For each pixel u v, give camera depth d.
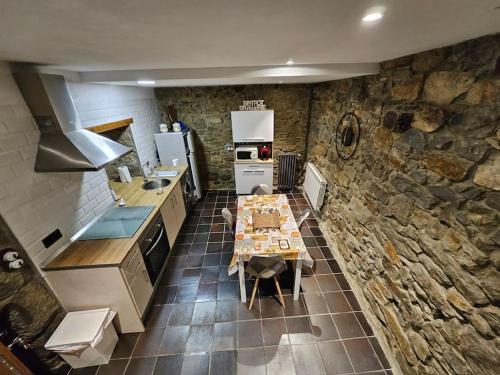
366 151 2.29
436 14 0.77
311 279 2.70
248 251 2.09
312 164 4.10
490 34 1.06
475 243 1.17
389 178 1.91
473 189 1.18
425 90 1.50
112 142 2.01
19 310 1.54
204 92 4.09
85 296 1.88
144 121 3.59
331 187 3.29
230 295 2.52
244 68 2.12
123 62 1.69
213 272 2.84
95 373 1.85
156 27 0.87
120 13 0.71
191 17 0.77
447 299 1.35
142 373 1.85
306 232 3.54
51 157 1.64
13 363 1.43
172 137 3.74
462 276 1.25
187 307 2.39
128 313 2.02
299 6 0.69
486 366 1.14
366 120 2.30
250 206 2.79
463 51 1.21
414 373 1.63
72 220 2.01
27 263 1.61
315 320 2.23
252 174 4.36
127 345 2.05
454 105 1.29
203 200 4.59
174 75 2.15
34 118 1.63
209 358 1.94
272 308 2.36
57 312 1.81
